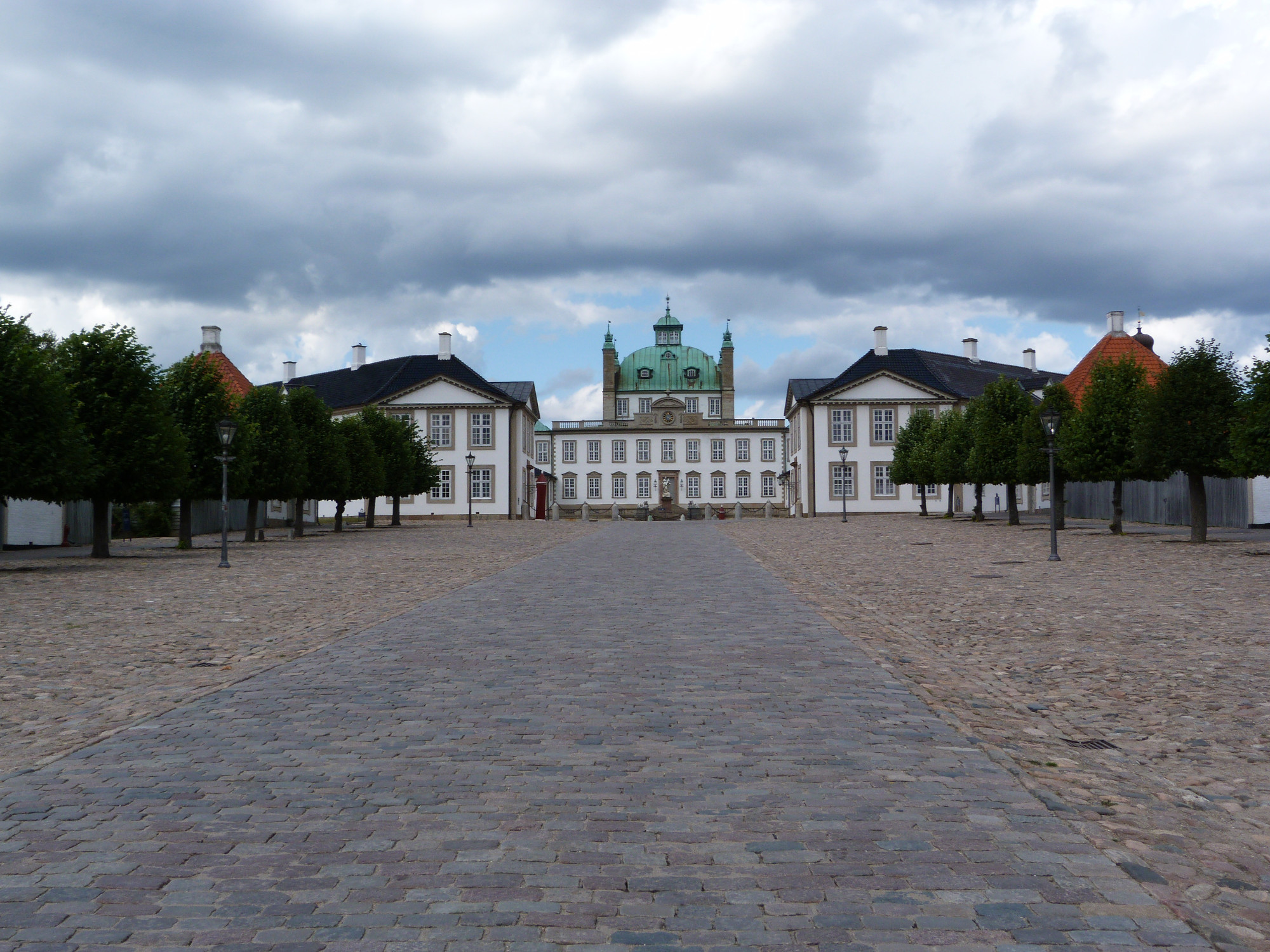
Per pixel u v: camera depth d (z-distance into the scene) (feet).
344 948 12.60
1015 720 25.11
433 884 14.46
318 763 20.63
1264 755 22.04
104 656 35.55
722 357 421.59
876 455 239.09
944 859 15.28
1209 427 84.23
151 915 13.52
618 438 318.45
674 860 15.28
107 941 12.80
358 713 25.22
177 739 22.81
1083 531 116.16
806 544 103.19
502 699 26.63
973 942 12.65
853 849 15.69
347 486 141.38
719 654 33.53
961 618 44.19
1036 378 243.40
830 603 49.19
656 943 12.66
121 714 26.11
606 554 88.94
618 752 21.29
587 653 33.81
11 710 27.07
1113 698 27.78
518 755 21.07
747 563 76.38
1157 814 17.79
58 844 16.14
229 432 79.05
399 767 20.29
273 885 14.47
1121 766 21.13
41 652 36.24
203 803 18.07
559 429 318.86
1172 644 36.22
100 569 76.07
